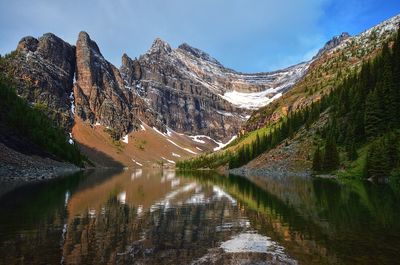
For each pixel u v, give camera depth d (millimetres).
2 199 51938
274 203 50719
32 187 70938
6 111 146875
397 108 107750
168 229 32625
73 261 22172
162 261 22344
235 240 27953
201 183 97062
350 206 46062
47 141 163125
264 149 187875
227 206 48438
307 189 70625
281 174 131250
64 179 101000
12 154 113688
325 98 179750
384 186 74250
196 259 22828
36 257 22984
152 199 57250
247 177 122875
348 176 99188
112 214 41031
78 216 39188
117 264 21688
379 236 28891
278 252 24328
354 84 159625
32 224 34281
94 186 81438
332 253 23891
